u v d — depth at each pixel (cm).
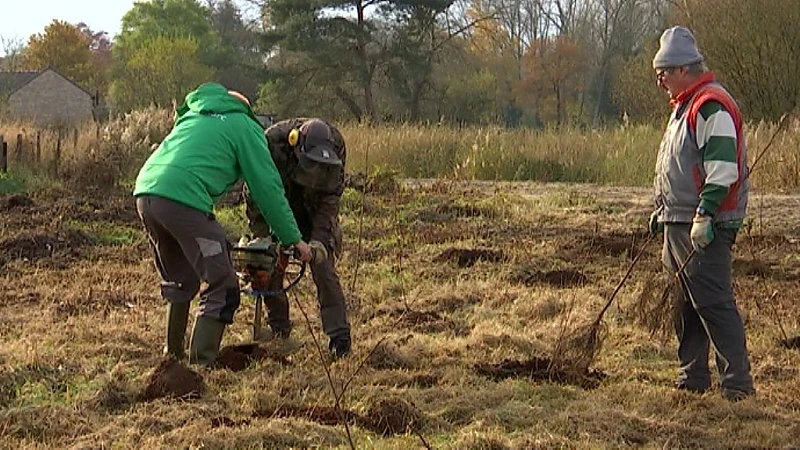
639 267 914
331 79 3956
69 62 6731
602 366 607
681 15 2605
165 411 497
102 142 1644
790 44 2433
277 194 562
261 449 452
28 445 455
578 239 1048
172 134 574
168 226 557
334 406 510
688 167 530
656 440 480
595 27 5444
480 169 1878
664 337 608
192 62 5125
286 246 576
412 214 1252
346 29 3934
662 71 537
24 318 711
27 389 536
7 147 1551
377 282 850
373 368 591
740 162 528
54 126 2102
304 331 673
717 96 518
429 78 4109
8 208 1221
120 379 549
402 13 3975
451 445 466
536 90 5441
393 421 493
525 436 476
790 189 1578
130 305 755
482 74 4578
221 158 562
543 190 1585
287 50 4000
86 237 1041
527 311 751
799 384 570
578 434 485
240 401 520
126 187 1459
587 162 1856
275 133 596
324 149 582
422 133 2011
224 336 658
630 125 2039
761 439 484
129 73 5153
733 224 530
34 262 927
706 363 561
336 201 601
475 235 1097
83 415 496
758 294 817
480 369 591
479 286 834
